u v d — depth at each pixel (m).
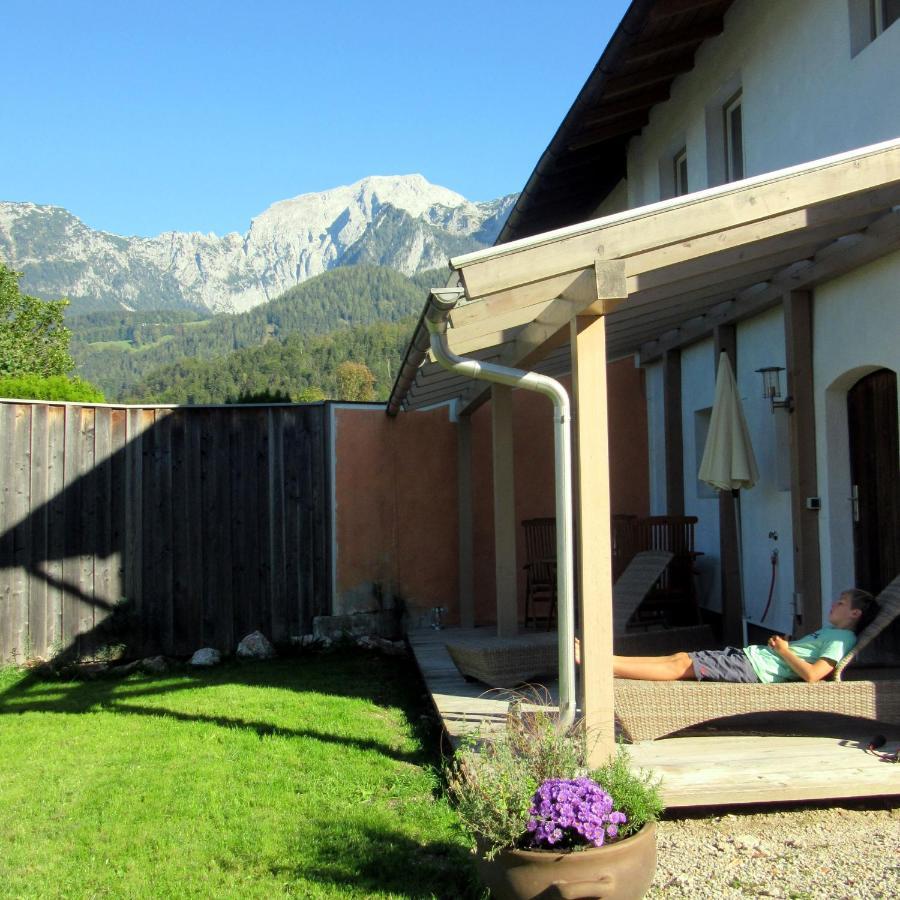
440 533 10.86
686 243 4.72
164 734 6.30
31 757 5.82
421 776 5.10
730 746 4.94
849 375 6.37
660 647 7.18
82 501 9.45
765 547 7.73
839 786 4.27
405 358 7.05
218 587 10.08
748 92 7.77
